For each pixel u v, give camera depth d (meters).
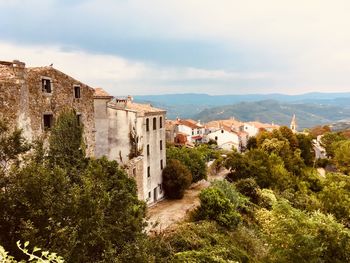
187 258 15.39
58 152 14.49
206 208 24.86
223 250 17.59
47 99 18.86
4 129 9.57
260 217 28.03
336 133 96.06
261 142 67.88
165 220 25.81
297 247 9.71
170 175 34.69
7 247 7.64
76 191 8.92
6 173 9.15
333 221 10.30
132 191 16.23
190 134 101.88
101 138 29.95
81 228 8.51
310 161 69.81
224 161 47.62
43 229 8.05
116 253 10.02
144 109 32.88
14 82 15.97
